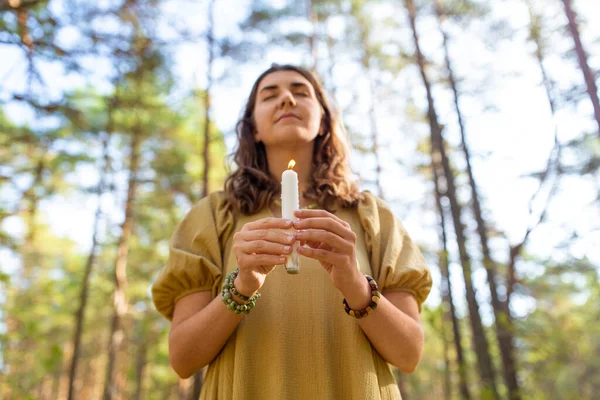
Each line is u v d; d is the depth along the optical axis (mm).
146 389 19266
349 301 1172
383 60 12148
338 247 1070
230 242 1432
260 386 1184
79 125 6945
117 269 13352
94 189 12742
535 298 8828
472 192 10336
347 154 1793
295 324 1226
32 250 16406
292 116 1600
